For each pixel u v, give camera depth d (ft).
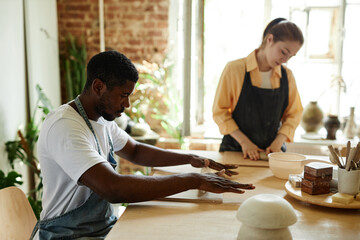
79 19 11.69
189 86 11.20
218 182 4.58
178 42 11.53
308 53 11.28
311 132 11.06
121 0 11.54
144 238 3.63
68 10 11.68
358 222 4.07
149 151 5.72
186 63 11.05
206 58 11.59
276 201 3.39
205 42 11.50
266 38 6.77
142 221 4.02
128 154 5.68
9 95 9.20
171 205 4.51
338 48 11.07
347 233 3.80
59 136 4.19
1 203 4.87
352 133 10.73
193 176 4.54
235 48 11.44
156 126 11.87
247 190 5.02
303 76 11.41
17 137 9.68
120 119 10.04
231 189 4.51
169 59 11.64
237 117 7.20
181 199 4.63
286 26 6.35
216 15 11.34
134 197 4.17
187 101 11.26
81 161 4.09
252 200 3.44
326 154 10.43
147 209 4.36
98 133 4.73
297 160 5.43
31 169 10.61
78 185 4.43
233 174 5.66
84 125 4.46
